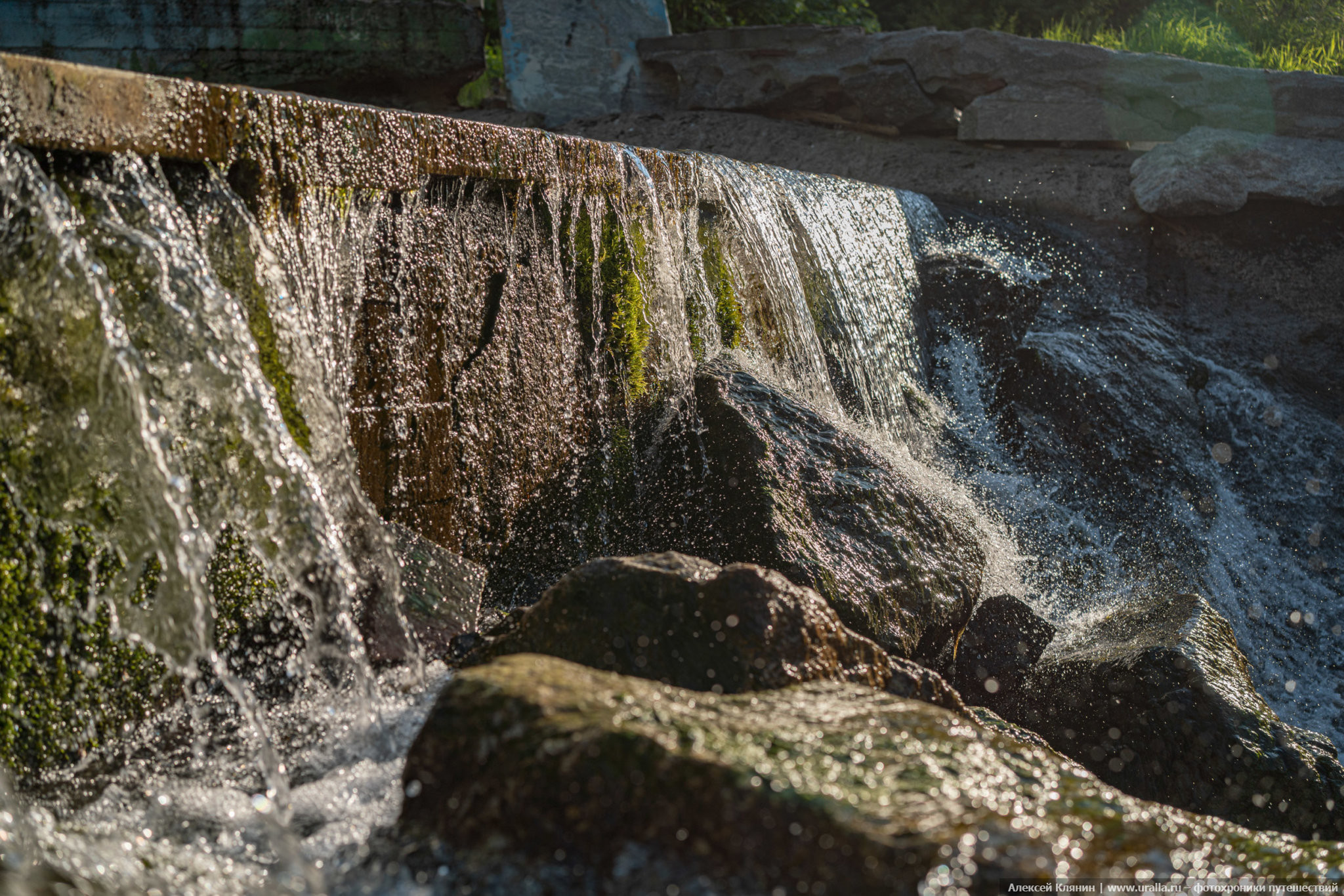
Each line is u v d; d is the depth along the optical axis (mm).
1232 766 3688
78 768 2275
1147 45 11023
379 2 8000
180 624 2336
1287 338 7652
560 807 1774
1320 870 1910
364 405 3160
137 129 2361
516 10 9000
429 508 3434
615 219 4305
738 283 5117
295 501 2590
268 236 2744
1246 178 7625
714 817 1710
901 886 1603
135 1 7230
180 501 2291
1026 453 6418
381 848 1876
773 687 2461
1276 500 6820
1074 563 5762
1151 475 6371
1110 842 1842
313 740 2414
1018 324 6734
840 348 5785
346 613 2590
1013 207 8102
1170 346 7277
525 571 3822
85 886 1757
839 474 4074
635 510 4160
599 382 4266
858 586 3643
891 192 7137
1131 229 7957
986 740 2164
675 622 2553
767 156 8711
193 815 2100
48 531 2256
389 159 3121
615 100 9312
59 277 2201
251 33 7621
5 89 2076
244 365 2527
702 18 10945
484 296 3670
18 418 2189
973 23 14047
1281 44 10961
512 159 3654
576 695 1971
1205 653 4145
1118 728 3986
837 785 1803
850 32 8602
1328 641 5910
